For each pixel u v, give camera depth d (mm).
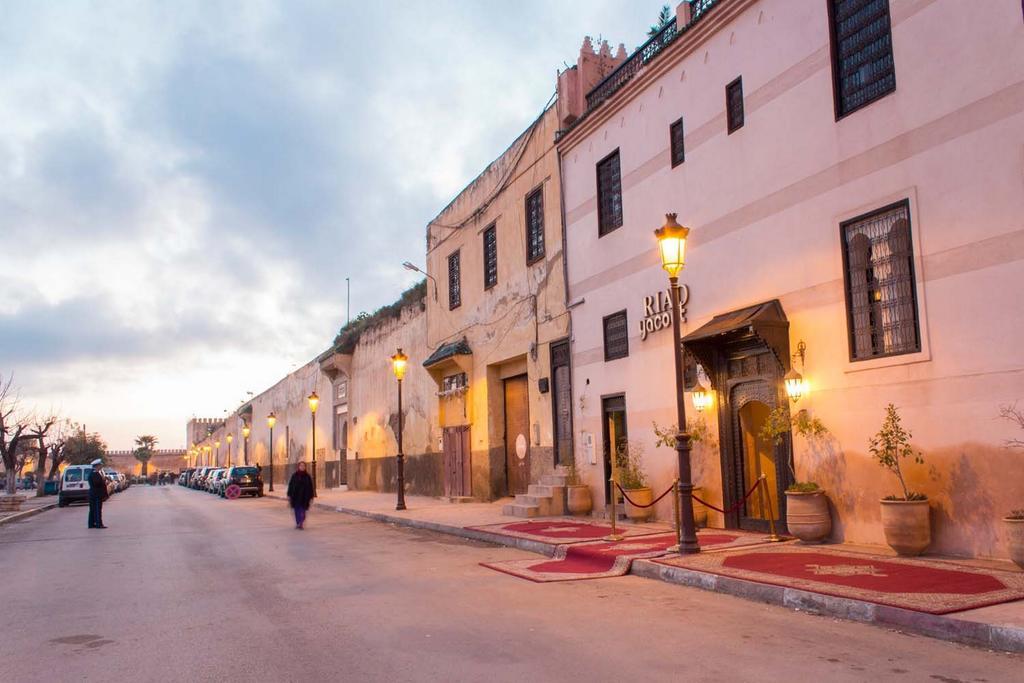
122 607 8992
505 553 13102
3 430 43406
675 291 11234
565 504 18125
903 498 9484
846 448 10711
